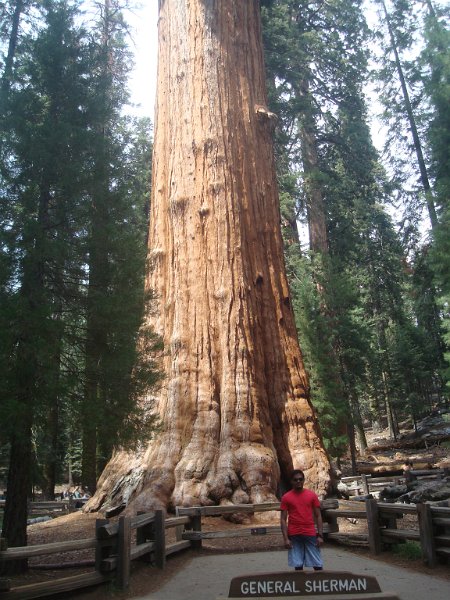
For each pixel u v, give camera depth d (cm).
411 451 3091
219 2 1628
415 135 2903
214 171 1467
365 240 3688
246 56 1644
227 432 1253
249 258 1451
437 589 623
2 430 688
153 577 746
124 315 809
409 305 4897
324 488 1291
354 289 2611
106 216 857
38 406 728
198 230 1437
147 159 2591
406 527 1080
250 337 1365
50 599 600
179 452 1249
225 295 1374
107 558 671
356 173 3138
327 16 3002
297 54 2636
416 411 3725
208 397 1298
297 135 2909
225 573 754
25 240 759
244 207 1479
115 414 799
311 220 2775
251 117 1584
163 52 1672
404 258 3762
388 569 744
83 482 2023
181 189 1480
